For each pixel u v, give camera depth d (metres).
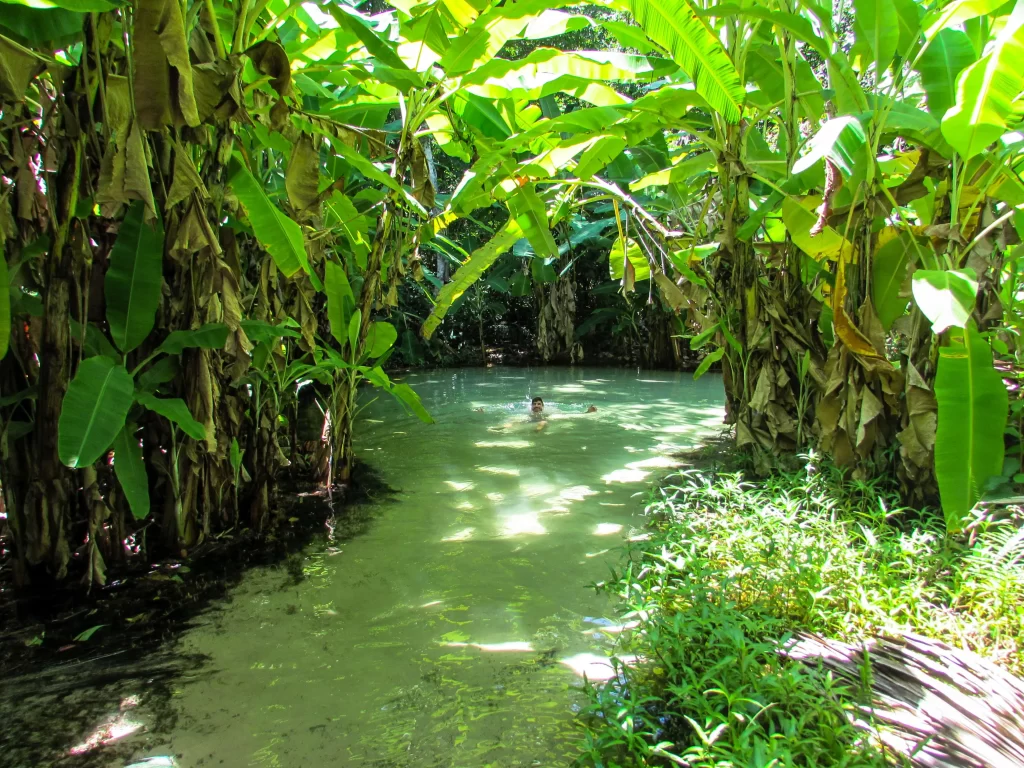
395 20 5.11
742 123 4.18
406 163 3.94
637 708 1.81
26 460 2.85
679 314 4.91
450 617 2.59
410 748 1.82
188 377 3.08
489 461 5.11
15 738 1.89
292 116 3.56
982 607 2.17
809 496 3.36
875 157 3.21
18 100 2.29
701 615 2.14
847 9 5.94
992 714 1.60
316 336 4.47
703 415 7.07
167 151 2.86
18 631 2.54
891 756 1.56
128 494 2.72
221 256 2.95
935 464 2.68
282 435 5.71
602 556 3.15
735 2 3.58
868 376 3.41
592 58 4.77
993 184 3.19
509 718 1.95
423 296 13.17
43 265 2.77
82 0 2.17
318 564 3.16
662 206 6.70
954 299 2.48
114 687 2.15
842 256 3.31
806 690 1.77
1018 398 3.19
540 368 12.80
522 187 4.85
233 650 2.38
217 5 3.19
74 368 2.79
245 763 1.77
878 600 2.24
